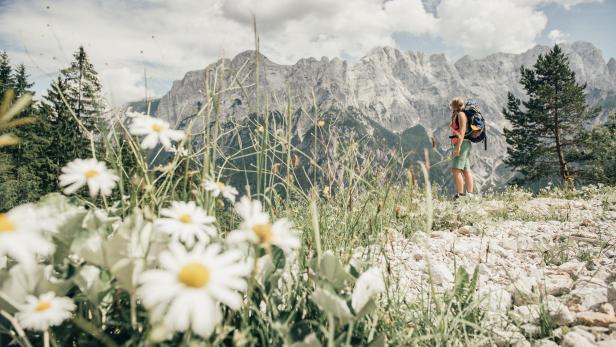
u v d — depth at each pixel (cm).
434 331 168
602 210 628
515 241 422
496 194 809
